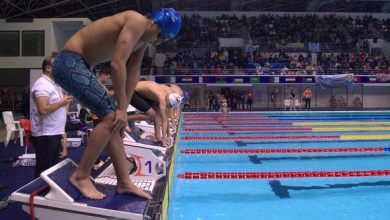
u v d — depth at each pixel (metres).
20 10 22.34
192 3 28.72
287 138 9.37
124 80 2.47
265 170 5.72
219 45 27.91
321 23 29.91
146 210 2.52
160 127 6.00
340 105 24.75
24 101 9.44
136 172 4.08
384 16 30.58
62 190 2.46
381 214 3.72
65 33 19.72
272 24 29.70
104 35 2.55
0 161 6.09
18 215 3.34
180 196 4.38
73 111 10.65
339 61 25.73
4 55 18.11
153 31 2.61
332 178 5.24
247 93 23.45
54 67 2.58
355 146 8.15
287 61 25.66
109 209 2.42
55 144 3.91
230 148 7.83
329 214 3.72
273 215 3.69
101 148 2.58
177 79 22.48
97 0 23.44
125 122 2.57
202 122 13.84
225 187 4.78
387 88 24.80
